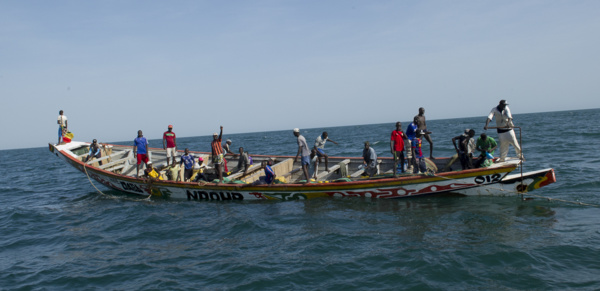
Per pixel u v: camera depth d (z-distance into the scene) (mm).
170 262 7441
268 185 11820
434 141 34812
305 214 10133
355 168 14109
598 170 14117
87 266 7586
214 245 8250
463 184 10398
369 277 6207
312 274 6422
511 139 10078
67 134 17375
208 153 17344
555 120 73875
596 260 6328
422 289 5727
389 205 10492
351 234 8281
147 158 14312
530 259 6492
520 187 10109
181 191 13266
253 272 6629
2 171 32812
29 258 8406
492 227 8227
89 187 18641
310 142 54344
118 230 9977
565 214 8906
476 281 5879
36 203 15203
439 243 7449
